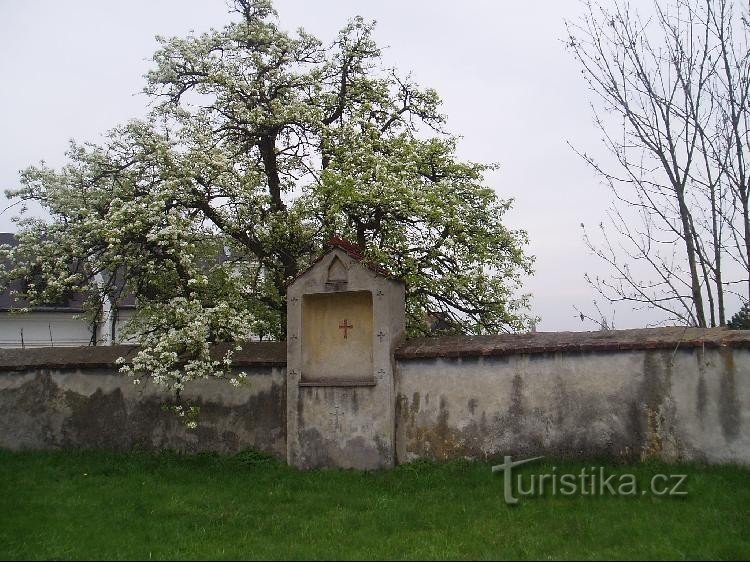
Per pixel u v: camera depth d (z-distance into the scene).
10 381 18.94
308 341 16.75
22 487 14.13
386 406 15.61
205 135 18.61
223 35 21.00
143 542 10.67
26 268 16.92
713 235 11.87
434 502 12.51
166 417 17.56
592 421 14.10
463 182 21.30
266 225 19.36
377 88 22.33
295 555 9.84
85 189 17.75
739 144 11.48
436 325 21.05
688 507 10.98
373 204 18.23
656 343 13.62
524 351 14.82
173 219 16.23
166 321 16.58
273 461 16.30
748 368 12.91
